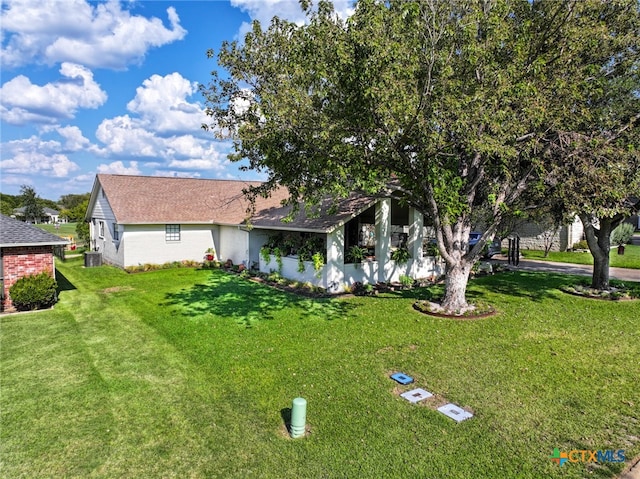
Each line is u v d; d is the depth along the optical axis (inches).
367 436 214.7
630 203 513.0
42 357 337.7
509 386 271.7
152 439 216.2
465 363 312.2
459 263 466.0
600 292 544.4
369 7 306.7
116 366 316.8
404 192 453.4
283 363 317.1
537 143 376.8
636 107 426.3
